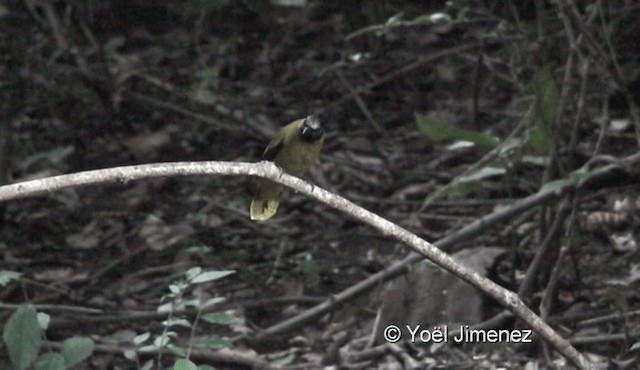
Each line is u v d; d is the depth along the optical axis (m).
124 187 14.36
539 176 12.89
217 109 16.02
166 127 16.09
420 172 14.12
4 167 13.88
